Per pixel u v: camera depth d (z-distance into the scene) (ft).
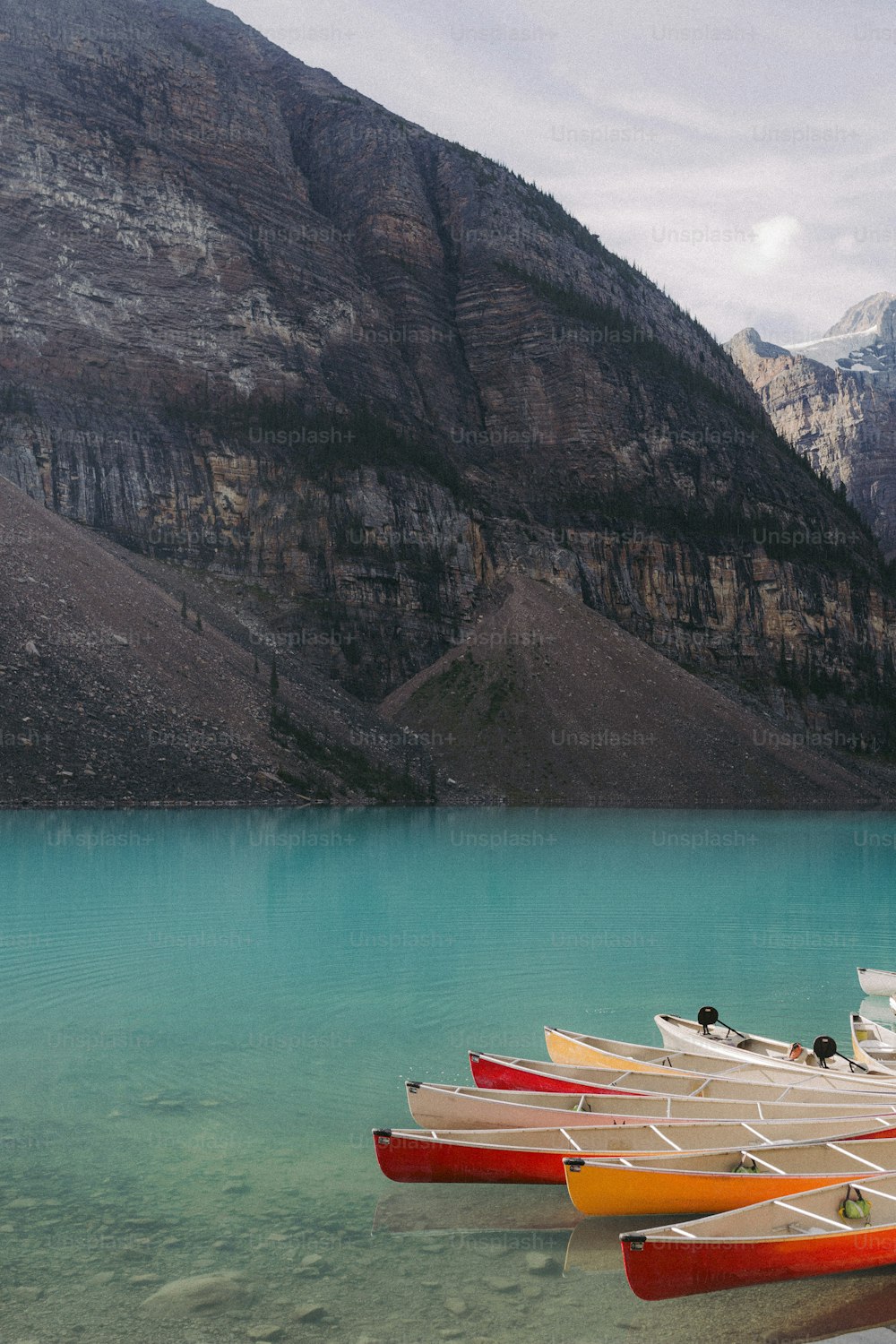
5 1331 29.04
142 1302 30.76
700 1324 30.53
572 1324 30.25
